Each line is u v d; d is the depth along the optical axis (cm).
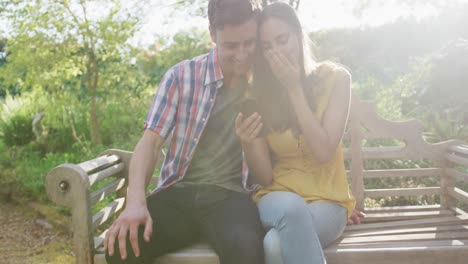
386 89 511
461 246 187
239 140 190
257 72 187
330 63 196
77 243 186
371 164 386
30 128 660
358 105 253
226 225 169
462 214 241
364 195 255
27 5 536
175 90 189
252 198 195
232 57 177
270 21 176
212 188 182
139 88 670
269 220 169
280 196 174
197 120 187
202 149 190
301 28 182
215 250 174
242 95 190
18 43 554
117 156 245
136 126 615
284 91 187
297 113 178
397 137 254
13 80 596
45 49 555
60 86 646
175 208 183
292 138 188
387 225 222
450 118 478
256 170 188
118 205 234
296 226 163
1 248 387
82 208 184
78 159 534
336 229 186
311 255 161
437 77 538
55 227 422
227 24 169
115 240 168
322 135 175
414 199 371
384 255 185
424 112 508
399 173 257
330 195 188
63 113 635
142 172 176
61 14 544
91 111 585
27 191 487
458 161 239
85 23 545
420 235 204
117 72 630
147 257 172
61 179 184
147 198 189
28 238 407
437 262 187
